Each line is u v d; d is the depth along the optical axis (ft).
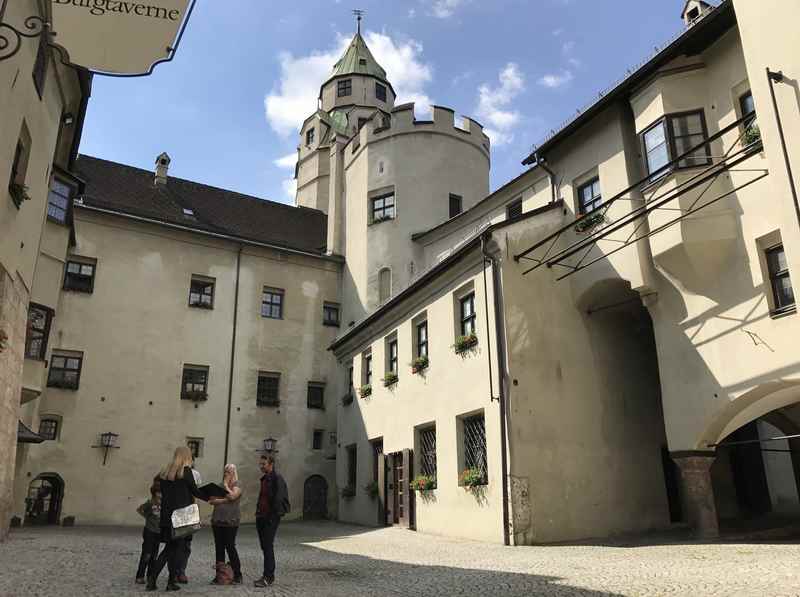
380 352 74.59
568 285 56.34
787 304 41.22
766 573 27.81
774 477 64.75
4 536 43.96
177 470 26.18
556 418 51.98
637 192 50.44
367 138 102.83
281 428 93.97
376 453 73.87
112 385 84.38
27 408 74.33
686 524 55.26
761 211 42.91
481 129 106.73
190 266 94.27
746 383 42.55
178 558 25.75
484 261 55.26
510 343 51.88
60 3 18.79
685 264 45.93
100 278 87.30
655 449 55.93
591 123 55.93
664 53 47.98
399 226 95.71
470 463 55.11
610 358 56.39
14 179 44.55
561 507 49.90
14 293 44.27
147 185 104.73
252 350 95.25
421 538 54.75
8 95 38.60
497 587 27.76
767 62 35.50
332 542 53.26
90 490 80.07
